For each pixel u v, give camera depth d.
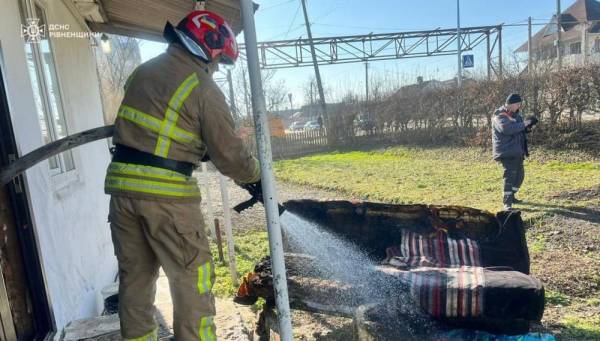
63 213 3.10
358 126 17.50
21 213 2.32
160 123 1.55
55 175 3.12
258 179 1.77
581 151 9.71
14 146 2.25
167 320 2.82
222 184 4.58
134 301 1.76
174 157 1.58
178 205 1.60
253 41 1.52
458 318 2.74
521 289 2.61
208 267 1.72
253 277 3.15
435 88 14.43
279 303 1.63
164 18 4.96
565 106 10.27
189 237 1.62
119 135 1.59
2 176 1.66
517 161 6.39
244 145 1.69
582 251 4.80
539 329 3.32
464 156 12.06
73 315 2.93
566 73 10.20
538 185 7.71
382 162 13.11
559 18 21.25
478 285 2.68
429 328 2.83
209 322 1.71
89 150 4.35
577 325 3.36
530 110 10.84
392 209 3.48
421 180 9.53
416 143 14.80
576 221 5.72
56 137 3.43
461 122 13.38
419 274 2.87
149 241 1.61
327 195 9.23
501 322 2.71
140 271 1.74
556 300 3.78
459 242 3.25
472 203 7.09
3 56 2.27
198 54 1.63
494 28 20.08
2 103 2.22
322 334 3.41
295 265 3.18
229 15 3.88
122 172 1.57
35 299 2.40
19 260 2.32
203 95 1.58
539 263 4.55
